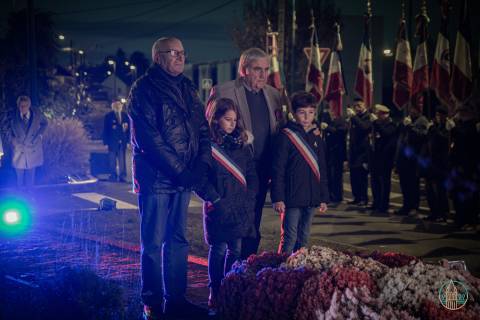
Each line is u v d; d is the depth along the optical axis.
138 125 5.42
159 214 5.52
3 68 26.12
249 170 5.99
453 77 14.73
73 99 27.98
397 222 11.56
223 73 47.53
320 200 6.59
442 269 3.86
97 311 4.50
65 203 13.11
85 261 7.74
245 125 6.37
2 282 5.82
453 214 12.81
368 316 3.42
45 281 4.89
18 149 12.70
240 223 5.85
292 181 6.46
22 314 4.72
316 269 4.14
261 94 6.54
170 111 5.42
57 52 27.52
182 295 5.71
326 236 10.05
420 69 16.33
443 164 11.62
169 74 5.52
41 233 9.65
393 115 35.09
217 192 5.78
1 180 12.99
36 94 17.25
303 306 3.67
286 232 6.55
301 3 34.81
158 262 5.56
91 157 17.78
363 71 18.34
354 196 14.18
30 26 17.14
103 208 12.05
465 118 10.98
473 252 8.87
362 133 13.91
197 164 5.53
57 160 15.46
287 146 6.44
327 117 15.83
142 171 5.49
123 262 7.70
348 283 3.66
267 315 3.96
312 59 18.94
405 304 3.57
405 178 12.50
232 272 4.38
